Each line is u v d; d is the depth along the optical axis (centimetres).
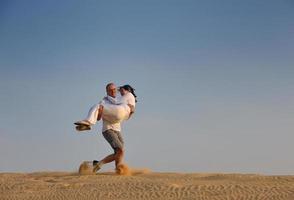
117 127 1731
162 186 1399
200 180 1521
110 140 1719
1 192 1477
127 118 1744
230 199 1248
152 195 1330
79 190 1430
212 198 1264
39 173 1869
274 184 1375
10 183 1583
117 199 1320
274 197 1237
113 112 1700
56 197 1380
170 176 1656
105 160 1733
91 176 1655
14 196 1419
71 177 1656
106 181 1524
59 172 1845
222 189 1340
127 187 1423
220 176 1611
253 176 1583
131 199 1311
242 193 1291
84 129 1695
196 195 1300
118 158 1731
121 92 1767
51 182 1581
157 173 1748
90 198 1346
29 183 1570
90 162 1748
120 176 1639
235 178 1547
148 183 1448
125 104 1725
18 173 1883
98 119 1712
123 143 1742
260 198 1237
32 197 1397
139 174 1750
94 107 1705
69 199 1353
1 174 1853
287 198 1220
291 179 1461
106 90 1759
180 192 1338
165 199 1286
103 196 1355
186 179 1556
